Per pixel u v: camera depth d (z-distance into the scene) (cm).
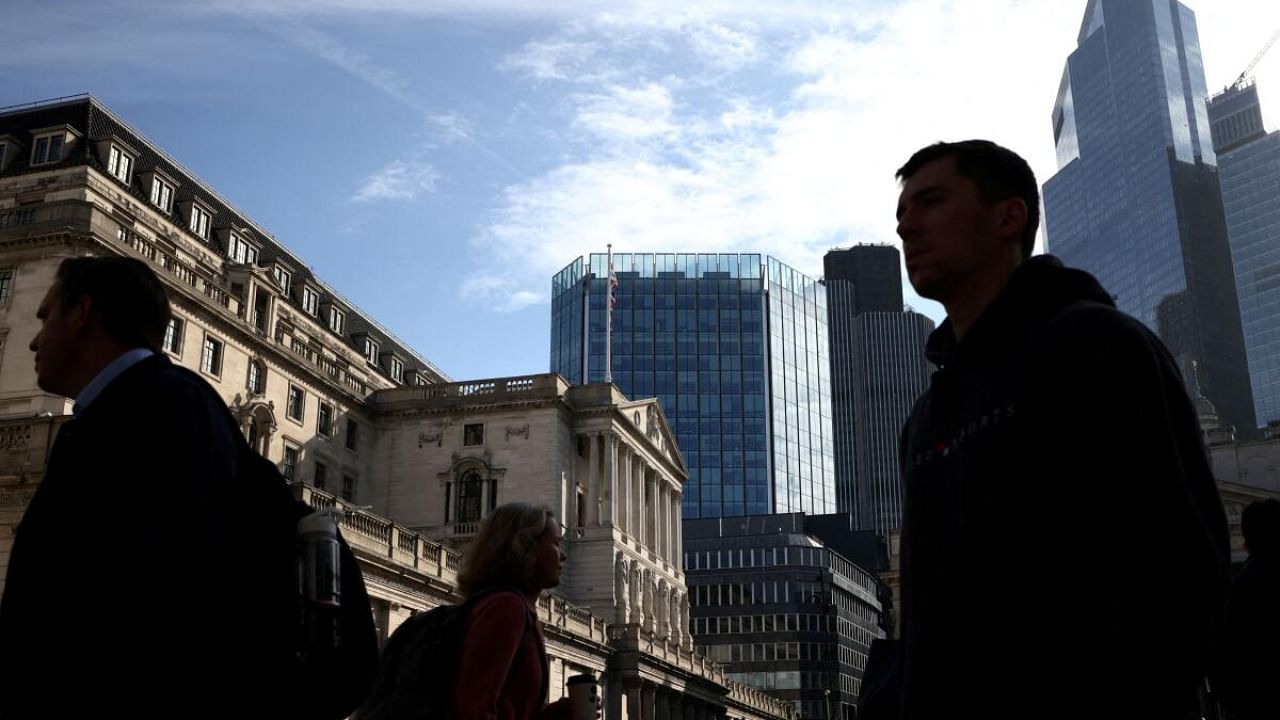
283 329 7250
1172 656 288
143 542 384
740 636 13775
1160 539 301
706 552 14400
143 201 6750
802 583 13900
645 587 8206
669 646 7575
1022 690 320
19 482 3591
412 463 7700
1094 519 321
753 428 17375
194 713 387
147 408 418
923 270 410
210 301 6091
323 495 4169
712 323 17800
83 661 378
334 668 422
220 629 398
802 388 18375
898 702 420
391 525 4616
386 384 9094
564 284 18238
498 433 7594
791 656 13512
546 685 636
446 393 7825
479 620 593
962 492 359
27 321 5319
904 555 395
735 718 9175
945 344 427
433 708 577
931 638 360
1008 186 405
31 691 379
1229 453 7825
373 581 4381
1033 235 414
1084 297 372
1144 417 317
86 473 404
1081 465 327
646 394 17262
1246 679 670
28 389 5191
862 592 15250
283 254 8731
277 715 405
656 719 7288
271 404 6619
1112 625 301
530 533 648
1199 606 293
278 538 430
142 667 379
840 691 13700
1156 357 330
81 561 387
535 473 7412
